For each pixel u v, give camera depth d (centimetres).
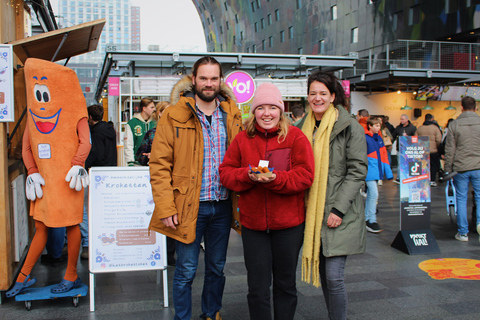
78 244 371
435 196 976
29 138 361
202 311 321
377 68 1834
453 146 582
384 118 1453
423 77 1677
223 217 309
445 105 1925
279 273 278
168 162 290
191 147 290
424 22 2333
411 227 548
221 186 304
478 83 2006
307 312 352
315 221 285
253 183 267
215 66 291
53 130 355
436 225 686
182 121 287
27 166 362
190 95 304
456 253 532
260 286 273
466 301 377
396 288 409
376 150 650
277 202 269
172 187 288
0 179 356
